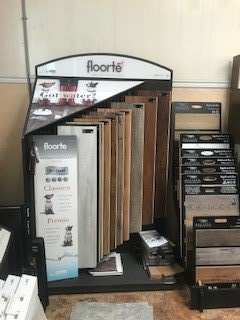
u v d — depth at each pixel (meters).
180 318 1.53
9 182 2.15
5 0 1.90
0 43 1.95
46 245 1.70
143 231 2.01
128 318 1.52
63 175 1.67
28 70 2.01
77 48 2.01
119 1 1.97
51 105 1.79
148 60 1.97
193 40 2.09
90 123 1.70
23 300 1.18
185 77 2.13
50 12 1.94
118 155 1.82
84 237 1.78
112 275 1.79
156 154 1.99
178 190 1.95
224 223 1.66
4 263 1.40
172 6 2.02
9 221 1.61
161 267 1.83
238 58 1.99
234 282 1.64
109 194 1.80
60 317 1.53
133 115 1.85
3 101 2.04
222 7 2.06
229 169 1.83
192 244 1.69
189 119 2.05
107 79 1.92
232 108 2.09
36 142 1.62
